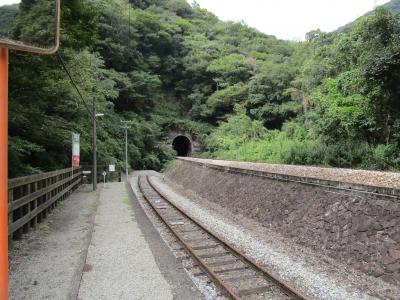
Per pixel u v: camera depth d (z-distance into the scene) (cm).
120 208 1445
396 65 1470
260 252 856
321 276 698
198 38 7094
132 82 5112
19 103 1301
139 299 559
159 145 4978
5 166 360
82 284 617
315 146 1973
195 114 5919
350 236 801
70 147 2066
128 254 799
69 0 1118
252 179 1470
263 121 4628
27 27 1090
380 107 1625
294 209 1063
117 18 5084
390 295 601
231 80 5803
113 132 3947
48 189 1212
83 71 1828
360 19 2128
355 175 1192
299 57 5031
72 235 959
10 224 768
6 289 363
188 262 768
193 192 2058
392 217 735
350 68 2188
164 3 8794
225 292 594
